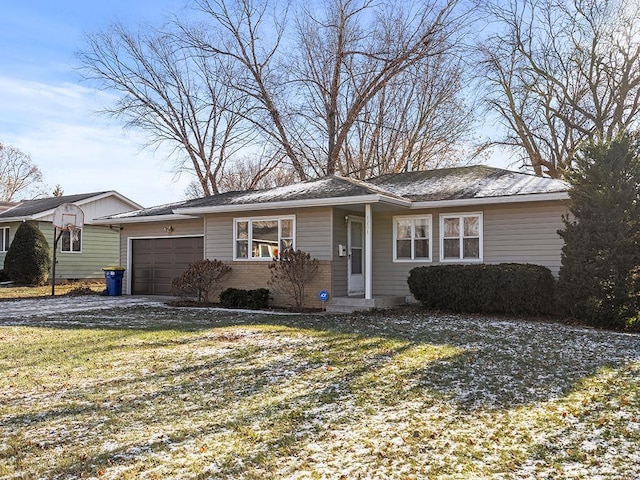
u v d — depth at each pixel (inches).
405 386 218.5
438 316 435.8
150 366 261.3
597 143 410.6
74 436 166.2
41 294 729.6
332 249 501.4
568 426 171.9
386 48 885.8
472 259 506.3
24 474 138.7
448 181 581.3
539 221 472.7
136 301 618.8
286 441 160.2
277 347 302.2
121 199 1053.2
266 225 544.1
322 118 962.1
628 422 174.9
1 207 1115.3
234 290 534.6
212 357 279.6
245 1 922.1
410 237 542.9
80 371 252.4
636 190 390.3
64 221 750.5
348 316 443.5
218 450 153.8
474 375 236.4
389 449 153.4
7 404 200.5
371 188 513.7
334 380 229.1
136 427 173.9
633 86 859.4
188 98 1052.5
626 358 271.4
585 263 398.0
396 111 999.6
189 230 671.8
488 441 159.6
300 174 987.9
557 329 365.4
